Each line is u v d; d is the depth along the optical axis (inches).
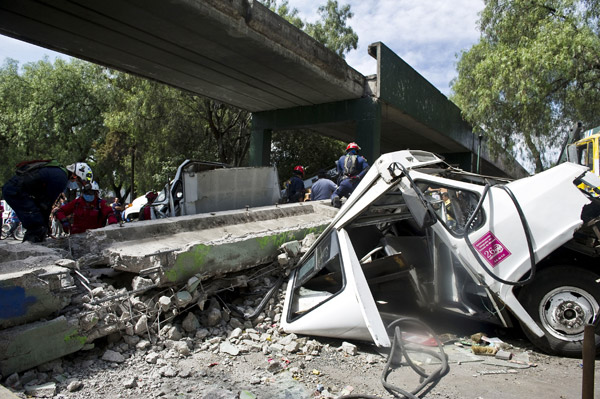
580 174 151.7
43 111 1208.8
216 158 989.8
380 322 153.9
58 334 128.8
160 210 352.8
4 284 120.2
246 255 196.1
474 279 160.9
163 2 317.7
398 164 165.2
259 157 646.5
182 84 518.9
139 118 900.6
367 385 128.3
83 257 168.7
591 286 147.4
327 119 582.9
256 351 155.4
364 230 213.9
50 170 211.0
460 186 162.4
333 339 165.5
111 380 127.7
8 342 118.3
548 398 119.6
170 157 975.6
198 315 175.2
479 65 569.9
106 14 335.9
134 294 153.7
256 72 467.5
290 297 188.7
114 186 1443.2
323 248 184.9
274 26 399.2
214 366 141.1
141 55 422.9
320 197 349.4
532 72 484.4
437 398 119.4
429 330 164.9
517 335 174.2
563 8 485.7
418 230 217.9
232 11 355.9
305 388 125.9
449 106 800.3
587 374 91.6
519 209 150.8
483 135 669.9
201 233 207.8
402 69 588.4
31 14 335.0
